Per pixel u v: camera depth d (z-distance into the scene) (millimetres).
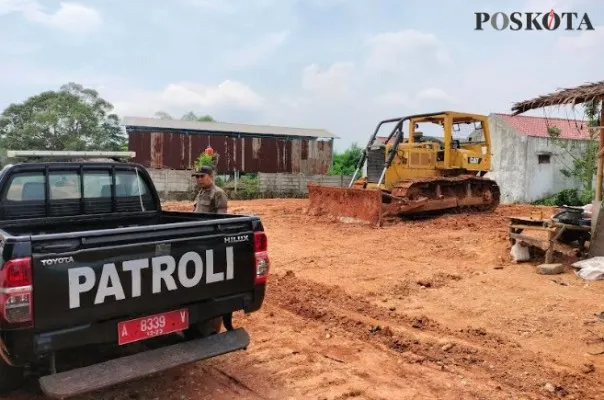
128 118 30828
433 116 15781
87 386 3227
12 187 4523
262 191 29359
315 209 15859
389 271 8195
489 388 4133
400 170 15375
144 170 5395
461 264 8680
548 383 4191
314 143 32375
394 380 4293
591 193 23609
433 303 6504
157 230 3600
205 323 4395
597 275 7348
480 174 16938
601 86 8031
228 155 30281
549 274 7711
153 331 3627
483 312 6086
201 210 6297
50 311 3141
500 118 26500
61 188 4809
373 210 13719
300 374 4391
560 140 25641
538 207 18781
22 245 3055
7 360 3201
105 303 3350
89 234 3287
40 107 33625
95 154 4980
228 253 3982
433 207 15016
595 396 4000
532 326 5574
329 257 9422
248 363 4613
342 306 6336
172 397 3922
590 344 5062
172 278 3662
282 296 6773
